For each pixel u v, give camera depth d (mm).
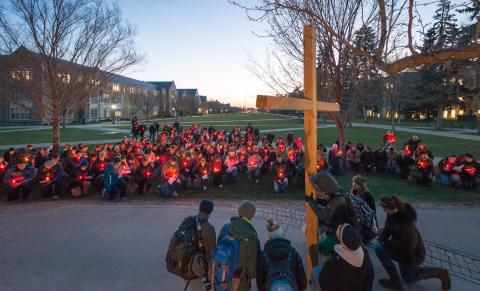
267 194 10234
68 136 31953
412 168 11719
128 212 8281
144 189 10625
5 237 6484
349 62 10000
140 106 83875
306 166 4031
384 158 12938
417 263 4238
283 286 2734
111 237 6461
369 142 24594
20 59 13898
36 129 43188
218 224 7273
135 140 17031
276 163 11281
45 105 15250
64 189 10797
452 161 11062
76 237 6473
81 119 62438
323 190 3566
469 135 30562
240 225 3285
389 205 4270
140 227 7070
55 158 10367
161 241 6234
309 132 3969
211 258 3357
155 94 100938
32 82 14375
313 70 3957
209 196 10062
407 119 60500
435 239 6270
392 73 4762
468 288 4512
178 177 10609
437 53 4273
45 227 7098
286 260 3035
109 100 78125
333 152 12430
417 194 9906
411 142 14984
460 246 5938
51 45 13953
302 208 8664
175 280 4715
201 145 16203
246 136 21938
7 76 14172
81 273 4945
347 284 2877
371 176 12500
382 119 70750
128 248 5895
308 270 4086
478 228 6852
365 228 3682
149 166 10539
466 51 4094
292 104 3398
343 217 3494
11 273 4949
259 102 2912
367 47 7887
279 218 7770
